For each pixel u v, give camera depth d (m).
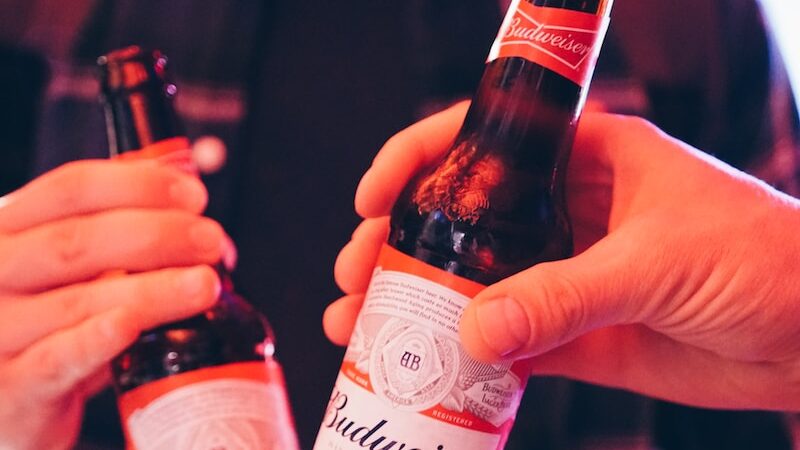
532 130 0.39
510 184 0.38
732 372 0.41
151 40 0.66
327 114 0.63
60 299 0.44
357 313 0.46
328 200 0.62
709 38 0.68
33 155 0.67
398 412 0.36
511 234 0.38
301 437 0.60
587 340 0.44
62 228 0.44
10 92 0.67
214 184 0.61
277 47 0.65
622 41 0.68
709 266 0.36
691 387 0.43
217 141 0.62
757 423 0.61
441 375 0.36
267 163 0.63
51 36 0.68
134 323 0.43
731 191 0.37
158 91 0.46
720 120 0.67
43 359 0.43
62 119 0.66
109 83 0.45
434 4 0.64
